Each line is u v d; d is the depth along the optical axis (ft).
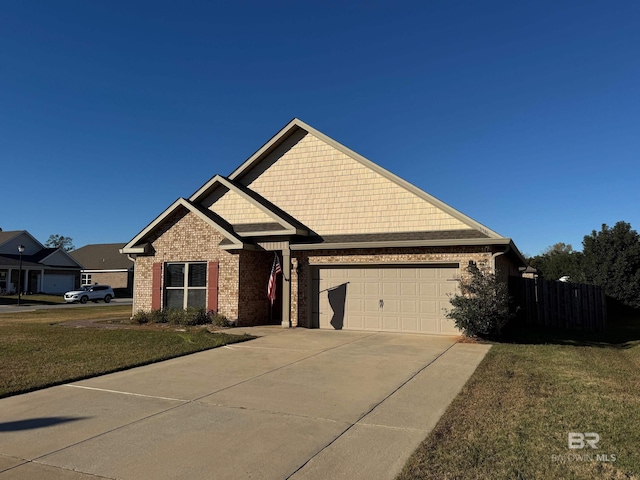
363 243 49.14
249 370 30.22
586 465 15.21
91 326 53.36
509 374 28.19
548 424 19.10
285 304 52.95
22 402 23.27
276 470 15.23
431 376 28.12
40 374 28.55
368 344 40.19
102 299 133.80
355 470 15.15
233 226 56.90
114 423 20.03
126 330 49.03
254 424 19.76
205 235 55.42
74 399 23.77
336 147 55.01
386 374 28.81
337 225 53.98
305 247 51.90
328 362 32.55
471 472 14.79
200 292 55.57
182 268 56.85
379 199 52.42
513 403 22.08
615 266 81.61
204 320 53.98
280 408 22.02
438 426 19.13
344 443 17.52
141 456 16.44
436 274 47.78
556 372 28.78
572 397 23.08
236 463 15.79
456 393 24.25
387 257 49.29
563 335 49.37
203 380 27.66
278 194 57.47
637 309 79.71
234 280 53.36
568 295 56.03
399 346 39.06
